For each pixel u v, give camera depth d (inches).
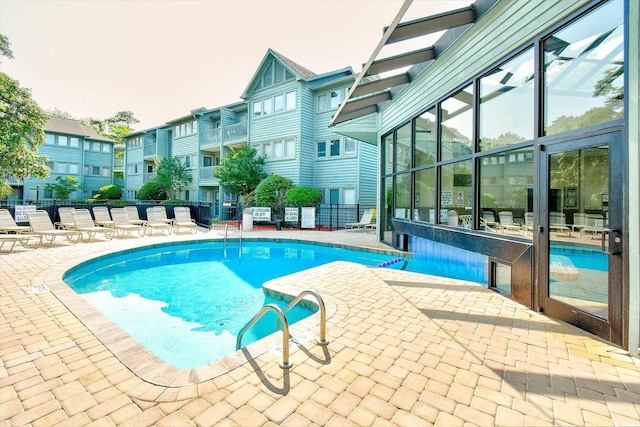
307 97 673.6
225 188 781.3
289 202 584.7
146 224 479.2
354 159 634.2
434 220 252.8
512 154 170.2
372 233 505.0
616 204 112.3
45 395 84.7
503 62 172.7
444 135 239.5
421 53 235.3
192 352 147.0
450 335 125.0
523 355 108.6
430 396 86.1
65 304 154.1
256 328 171.0
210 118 872.9
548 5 141.5
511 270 166.9
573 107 132.9
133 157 1119.0
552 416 78.5
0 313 143.0
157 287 248.7
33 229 344.8
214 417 77.5
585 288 126.3
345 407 81.4
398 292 185.0
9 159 573.9
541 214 146.1
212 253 385.1
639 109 104.7
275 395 86.2
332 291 187.9
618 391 88.6
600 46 121.0
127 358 104.1
